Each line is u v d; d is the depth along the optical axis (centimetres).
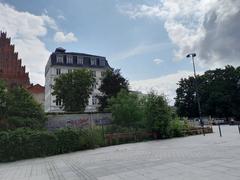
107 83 4562
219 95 7644
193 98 8650
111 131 3002
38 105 2925
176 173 868
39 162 1698
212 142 1969
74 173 1094
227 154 1217
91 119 3388
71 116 3262
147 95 3219
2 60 7644
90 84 4406
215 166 930
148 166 1066
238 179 718
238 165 914
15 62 7819
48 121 3105
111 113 3447
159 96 3152
